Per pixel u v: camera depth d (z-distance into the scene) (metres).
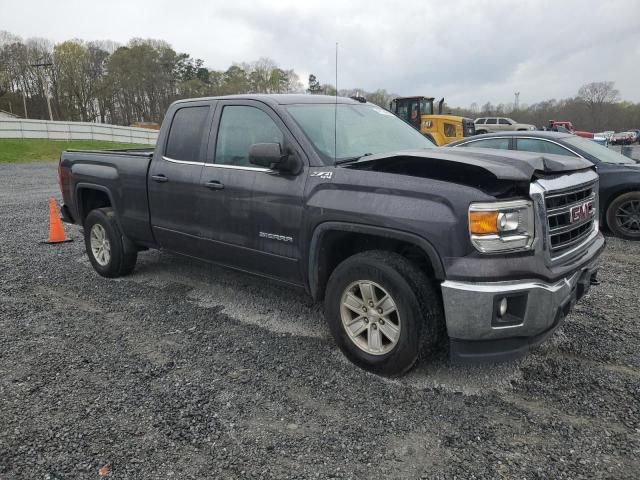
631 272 6.01
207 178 4.49
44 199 13.03
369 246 3.81
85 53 85.56
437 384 3.41
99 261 5.96
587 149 8.07
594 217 3.90
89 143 37.00
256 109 4.29
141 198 5.23
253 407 3.17
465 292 3.01
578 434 2.86
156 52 87.69
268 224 4.04
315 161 3.82
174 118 5.02
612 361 3.71
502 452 2.72
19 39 90.50
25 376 3.56
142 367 3.70
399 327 3.33
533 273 3.03
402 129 4.81
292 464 2.64
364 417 3.05
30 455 2.72
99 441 2.84
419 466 2.62
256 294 5.25
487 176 3.19
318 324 4.47
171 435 2.89
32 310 4.87
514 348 3.16
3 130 35.16
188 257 4.98
